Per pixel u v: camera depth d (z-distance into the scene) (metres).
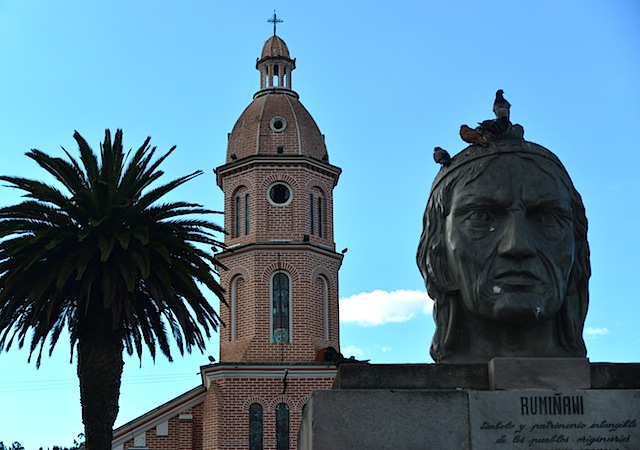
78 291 26.34
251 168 45.53
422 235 9.03
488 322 8.44
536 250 8.35
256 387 42.47
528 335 8.45
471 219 8.48
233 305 44.47
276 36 49.66
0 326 25.66
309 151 46.09
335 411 7.60
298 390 42.44
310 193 45.72
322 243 45.47
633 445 7.60
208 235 28.11
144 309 28.30
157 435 43.28
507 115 8.77
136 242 26.31
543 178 8.51
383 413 7.61
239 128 47.06
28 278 25.81
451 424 7.61
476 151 8.67
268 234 44.72
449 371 7.90
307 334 43.47
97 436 26.34
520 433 7.59
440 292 8.66
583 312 8.75
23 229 25.80
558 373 7.80
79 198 25.69
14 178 26.11
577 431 7.63
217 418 42.03
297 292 43.94
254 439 41.94
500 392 7.68
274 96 47.91
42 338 26.75
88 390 26.53
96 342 26.66
